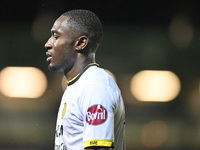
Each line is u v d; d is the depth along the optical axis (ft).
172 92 221.66
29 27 232.32
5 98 213.05
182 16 227.40
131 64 231.09
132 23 232.12
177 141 165.07
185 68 228.02
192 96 222.07
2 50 231.50
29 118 201.26
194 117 209.15
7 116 202.59
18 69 227.81
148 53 231.50
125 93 224.74
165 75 227.20
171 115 211.61
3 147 150.10
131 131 183.93
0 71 227.40
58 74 222.07
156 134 176.45
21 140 159.74
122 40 232.12
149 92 222.07
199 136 172.76
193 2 221.87
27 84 220.84
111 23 231.09
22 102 213.87
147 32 232.73
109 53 231.71
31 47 231.09
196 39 228.63
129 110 217.77
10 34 232.32
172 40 231.09
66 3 223.92
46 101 215.92
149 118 208.64
